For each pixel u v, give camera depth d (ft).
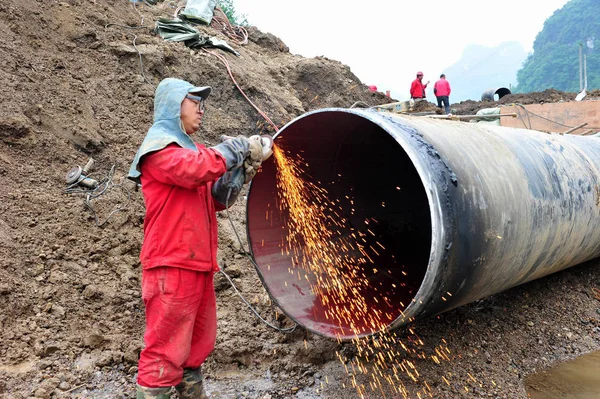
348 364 13.16
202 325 9.90
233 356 12.89
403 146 10.26
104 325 13.25
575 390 13.02
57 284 13.73
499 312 16.33
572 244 14.85
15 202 15.48
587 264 19.94
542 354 14.83
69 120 19.71
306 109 33.86
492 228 11.02
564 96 56.65
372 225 16.78
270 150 10.20
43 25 23.18
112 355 12.34
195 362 9.89
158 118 9.25
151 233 9.00
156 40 26.84
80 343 12.62
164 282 8.89
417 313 10.51
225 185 9.87
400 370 12.92
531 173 13.05
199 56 27.71
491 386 12.79
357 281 14.58
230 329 13.80
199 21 33.81
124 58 24.40
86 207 16.56
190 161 8.62
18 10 22.67
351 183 16.53
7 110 18.04
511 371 13.71
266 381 12.42
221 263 16.25
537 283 18.37
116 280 14.64
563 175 14.21
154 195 8.97
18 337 12.17
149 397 8.97
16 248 14.03
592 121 36.60
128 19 28.09
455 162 10.87
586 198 14.85
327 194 15.62
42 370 11.66
